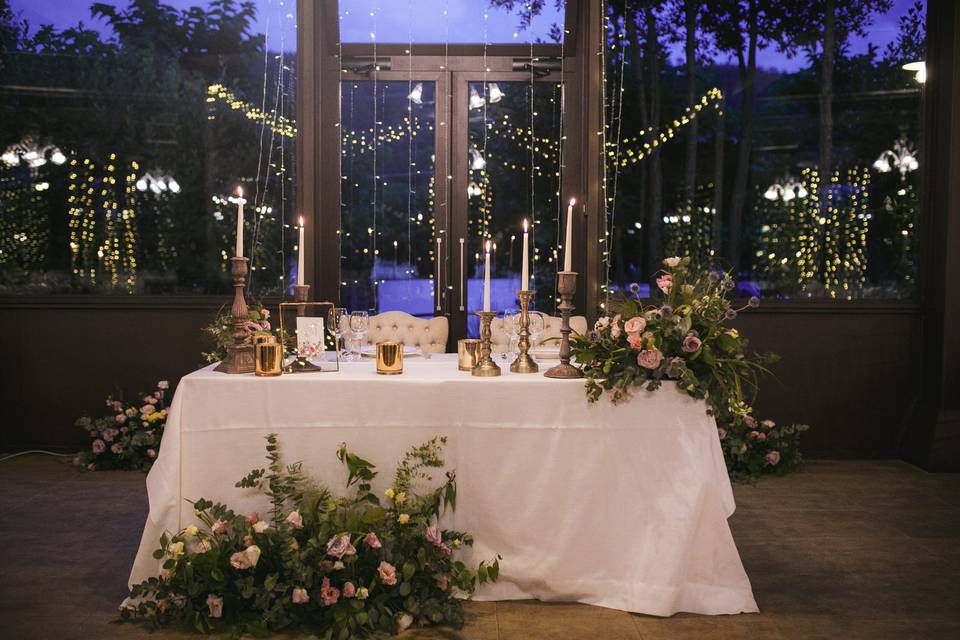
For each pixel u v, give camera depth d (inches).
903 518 148.3
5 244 198.7
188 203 201.8
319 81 204.1
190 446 104.0
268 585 96.9
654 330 105.1
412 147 211.6
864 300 194.7
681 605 105.1
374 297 212.8
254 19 200.2
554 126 211.9
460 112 210.7
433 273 213.2
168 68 199.6
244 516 103.7
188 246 202.2
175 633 99.1
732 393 106.2
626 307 109.9
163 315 195.8
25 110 197.6
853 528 142.3
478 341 114.1
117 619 102.7
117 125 199.5
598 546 106.0
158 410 191.3
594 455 105.3
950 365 183.8
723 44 198.7
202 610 100.2
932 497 162.2
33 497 157.9
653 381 103.8
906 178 194.7
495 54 210.5
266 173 202.5
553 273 213.8
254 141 202.1
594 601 106.5
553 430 105.5
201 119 201.0
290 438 104.6
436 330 171.5
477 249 213.6
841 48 195.2
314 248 201.3
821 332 194.4
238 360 108.2
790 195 198.7
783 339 194.2
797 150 198.1
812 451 195.2
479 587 107.7
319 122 204.4
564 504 105.8
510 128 211.8
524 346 112.7
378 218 212.1
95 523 142.0
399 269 213.0
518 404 105.3
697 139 200.7
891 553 129.6
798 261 198.8
